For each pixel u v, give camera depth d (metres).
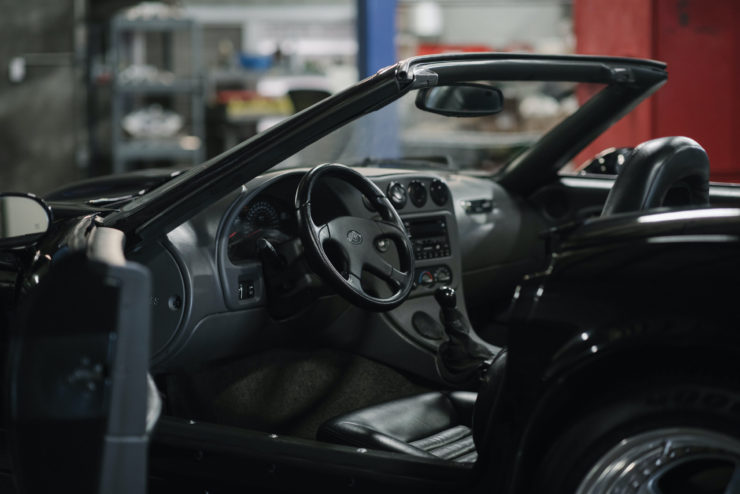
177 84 9.58
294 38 12.55
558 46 9.66
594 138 2.90
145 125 9.56
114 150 9.50
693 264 1.40
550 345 1.46
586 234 1.55
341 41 12.55
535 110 5.63
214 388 2.45
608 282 1.45
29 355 1.50
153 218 1.95
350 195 2.60
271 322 2.46
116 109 9.52
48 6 10.12
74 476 1.45
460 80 1.98
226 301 2.33
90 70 10.38
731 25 4.96
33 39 10.16
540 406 1.46
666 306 1.38
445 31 12.83
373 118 2.51
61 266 1.53
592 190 3.11
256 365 2.53
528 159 3.12
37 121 10.24
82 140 10.30
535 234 3.20
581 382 1.46
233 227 2.43
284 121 1.89
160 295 2.25
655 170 1.92
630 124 5.18
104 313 1.39
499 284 3.16
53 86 10.21
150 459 1.96
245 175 1.92
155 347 2.27
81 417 1.42
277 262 2.42
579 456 1.41
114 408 1.38
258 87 10.83
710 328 1.34
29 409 1.50
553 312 1.47
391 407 2.24
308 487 1.79
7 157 10.26
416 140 4.80
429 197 2.77
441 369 2.39
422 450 1.99
